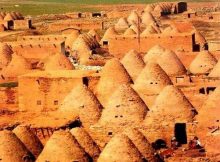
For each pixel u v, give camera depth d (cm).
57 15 19350
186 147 7188
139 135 6262
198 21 16300
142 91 8162
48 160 6244
